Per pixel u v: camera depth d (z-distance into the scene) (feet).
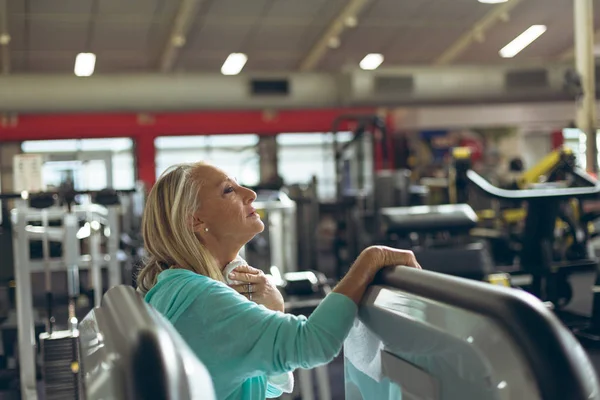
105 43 45.68
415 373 2.48
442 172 40.34
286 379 4.40
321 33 47.50
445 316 2.22
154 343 1.95
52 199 12.66
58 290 14.94
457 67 42.68
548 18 46.88
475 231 23.41
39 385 13.74
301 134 55.62
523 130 59.11
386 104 42.04
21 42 44.06
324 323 3.04
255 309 3.41
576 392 1.84
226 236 3.97
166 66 50.21
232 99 39.88
